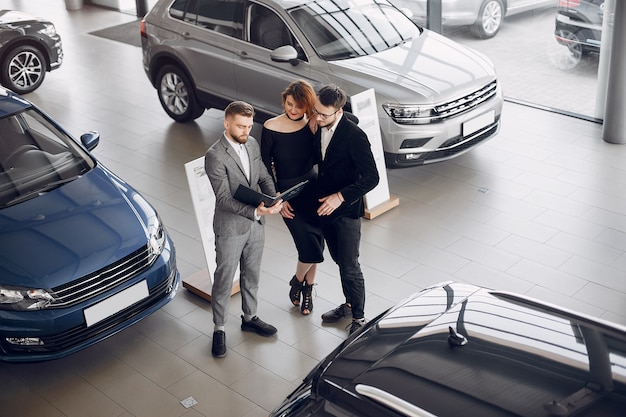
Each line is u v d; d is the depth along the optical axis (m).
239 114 4.40
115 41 11.33
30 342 4.58
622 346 3.04
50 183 5.31
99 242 4.83
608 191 6.70
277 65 7.21
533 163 7.26
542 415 2.70
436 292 3.50
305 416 3.02
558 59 8.15
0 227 4.91
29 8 13.18
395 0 9.22
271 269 5.90
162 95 8.48
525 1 8.15
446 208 6.60
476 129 6.84
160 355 5.05
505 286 5.54
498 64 8.61
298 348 5.05
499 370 2.92
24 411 4.63
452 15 8.83
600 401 2.75
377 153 6.44
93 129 8.47
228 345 5.11
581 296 5.39
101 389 4.77
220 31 7.70
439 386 2.88
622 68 7.14
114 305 4.78
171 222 6.60
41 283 4.56
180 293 5.70
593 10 7.67
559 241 6.04
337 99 4.44
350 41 7.20
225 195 4.58
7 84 9.38
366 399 2.89
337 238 4.87
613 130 7.45
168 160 7.70
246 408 4.57
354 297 5.00
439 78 6.77
